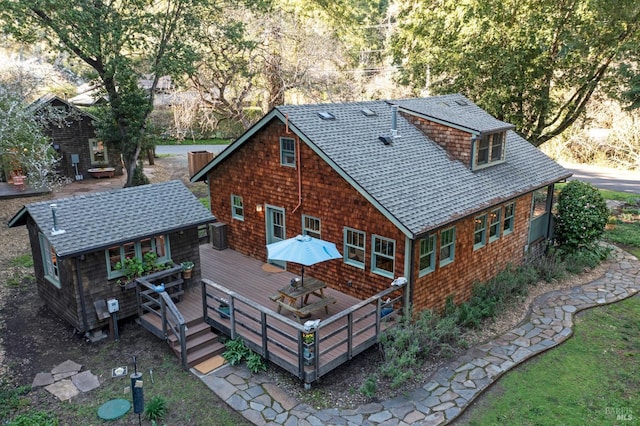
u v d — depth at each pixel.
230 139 42.56
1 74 24.75
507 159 15.34
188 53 22.41
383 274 11.11
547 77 21.72
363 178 10.90
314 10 34.22
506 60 20.66
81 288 10.48
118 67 20.94
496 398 9.01
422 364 10.02
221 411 8.55
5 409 8.61
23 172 24.09
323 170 11.89
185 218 12.00
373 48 40.38
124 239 10.71
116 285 11.06
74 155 26.92
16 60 27.50
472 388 9.19
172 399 8.88
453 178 12.60
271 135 13.16
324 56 28.59
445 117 14.07
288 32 27.73
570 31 19.97
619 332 11.50
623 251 17.39
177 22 23.44
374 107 14.97
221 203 15.66
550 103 21.80
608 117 34.03
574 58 20.45
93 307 10.75
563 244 16.47
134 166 24.34
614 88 21.55
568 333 11.30
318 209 12.33
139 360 10.20
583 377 9.68
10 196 22.53
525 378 9.64
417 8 24.34
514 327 11.70
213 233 15.66
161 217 11.76
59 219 10.66
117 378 9.59
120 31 20.56
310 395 8.97
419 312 11.09
